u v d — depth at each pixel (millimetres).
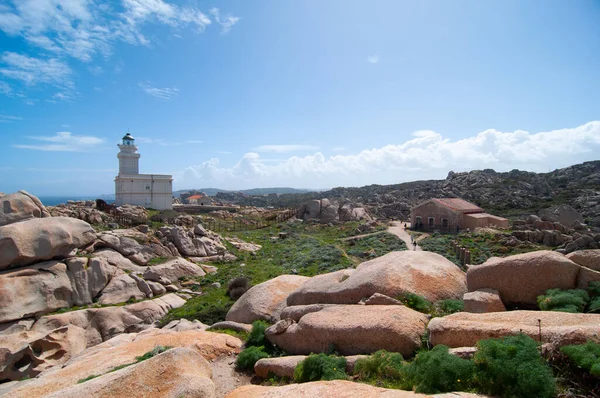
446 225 57000
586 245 31375
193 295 31375
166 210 69188
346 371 9781
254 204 159250
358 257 41750
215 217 77625
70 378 11789
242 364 12367
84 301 27328
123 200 69062
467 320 9656
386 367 8984
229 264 40594
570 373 6938
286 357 11492
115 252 33312
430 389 7422
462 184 118375
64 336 22234
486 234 45188
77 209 50562
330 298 14953
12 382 18016
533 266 11680
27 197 30891
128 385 9078
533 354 7176
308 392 8109
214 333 15492
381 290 13500
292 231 63156
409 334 10172
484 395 6879
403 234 54375
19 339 21734
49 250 26906
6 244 25141
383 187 158625
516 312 9594
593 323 8305
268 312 17781
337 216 76500
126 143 74188
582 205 71312
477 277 12852
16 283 24469
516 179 116688
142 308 26922
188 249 40969
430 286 13938
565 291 10836
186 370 9867
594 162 118875
